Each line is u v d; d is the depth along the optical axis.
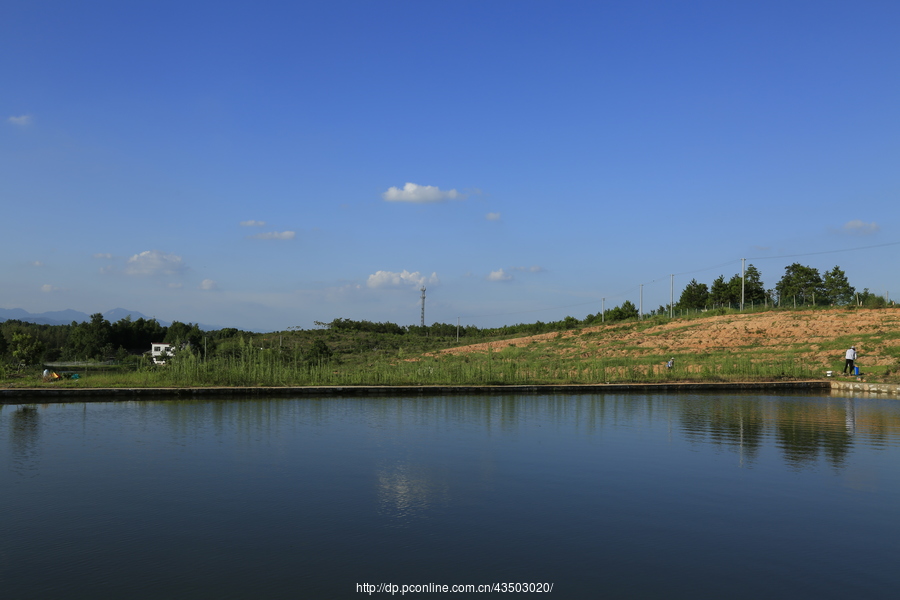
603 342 45.09
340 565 5.82
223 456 10.39
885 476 9.16
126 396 19.89
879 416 15.98
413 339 66.94
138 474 9.09
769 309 46.62
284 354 28.89
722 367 30.38
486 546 6.32
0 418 14.87
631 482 8.80
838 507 7.63
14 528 6.76
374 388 21.84
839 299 52.00
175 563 5.84
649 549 6.26
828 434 12.96
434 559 5.98
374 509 7.51
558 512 7.43
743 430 13.49
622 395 22.34
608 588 5.35
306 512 7.38
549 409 17.44
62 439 11.91
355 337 64.31
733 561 5.96
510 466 9.78
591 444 11.71
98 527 6.80
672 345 41.25
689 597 5.18
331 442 11.77
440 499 7.94
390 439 12.15
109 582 5.41
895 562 5.94
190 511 7.38
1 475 9.00
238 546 6.27
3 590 5.23
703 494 8.20
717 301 62.91
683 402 19.78
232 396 20.47
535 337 51.75
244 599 5.09
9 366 33.81
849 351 28.17
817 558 6.04
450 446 11.44
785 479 9.00
